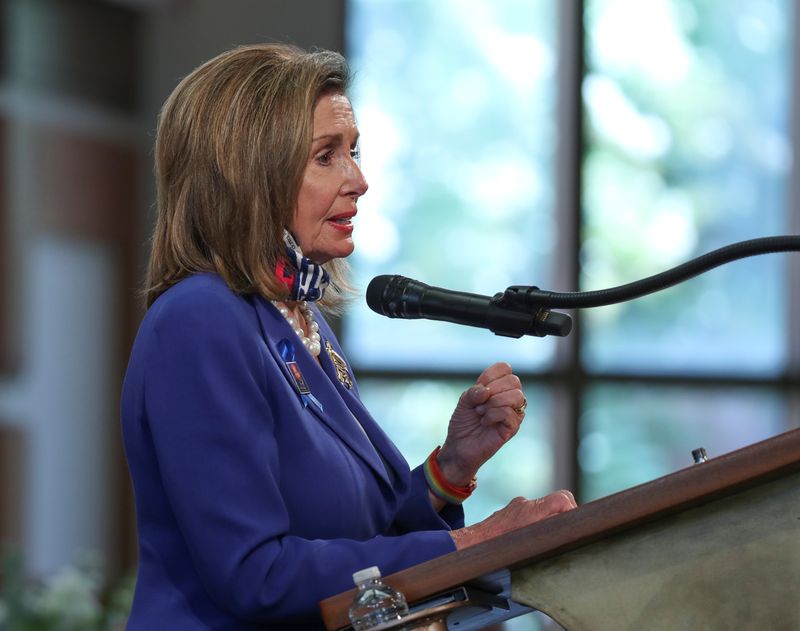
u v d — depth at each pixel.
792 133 22.52
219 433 5.39
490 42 22.91
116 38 22.31
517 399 6.74
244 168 5.84
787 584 4.43
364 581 4.65
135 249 22.42
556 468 22.41
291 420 5.73
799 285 22.39
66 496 21.47
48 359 21.33
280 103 5.90
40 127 21.19
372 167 22.91
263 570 5.24
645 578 4.55
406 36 22.97
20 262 20.94
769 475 4.39
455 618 5.30
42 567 20.98
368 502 6.07
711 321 22.61
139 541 5.85
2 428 20.83
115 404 22.06
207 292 5.69
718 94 22.66
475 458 6.82
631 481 22.42
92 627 13.63
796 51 22.50
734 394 22.41
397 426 22.58
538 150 22.80
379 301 6.27
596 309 22.69
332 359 6.59
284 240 5.94
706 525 4.54
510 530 5.06
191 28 22.58
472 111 22.89
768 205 22.55
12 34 20.83
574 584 4.62
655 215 22.70
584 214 22.66
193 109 5.97
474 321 6.04
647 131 22.72
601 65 22.77
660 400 22.48
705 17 22.69
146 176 22.53
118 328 22.19
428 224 22.78
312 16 22.59
